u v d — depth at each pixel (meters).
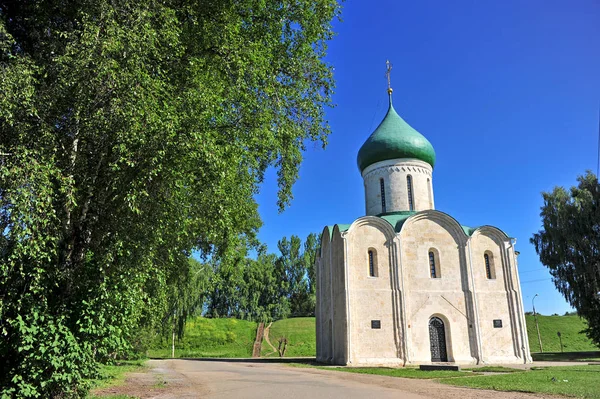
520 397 13.42
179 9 15.25
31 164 10.55
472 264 34.66
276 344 68.19
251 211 24.92
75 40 11.96
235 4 17.17
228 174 14.55
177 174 12.14
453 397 13.74
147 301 21.53
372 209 39.59
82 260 12.42
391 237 34.25
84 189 12.44
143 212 12.48
